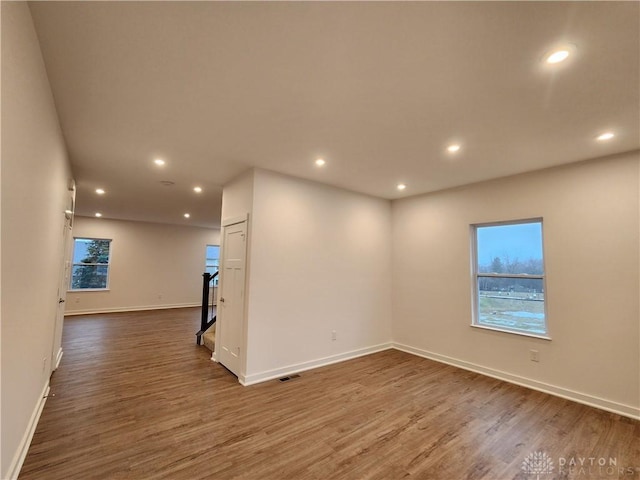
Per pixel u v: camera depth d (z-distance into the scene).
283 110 2.34
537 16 1.42
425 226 4.83
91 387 3.34
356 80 1.95
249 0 1.35
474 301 4.22
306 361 4.05
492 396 3.27
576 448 2.36
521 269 3.81
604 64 1.74
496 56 1.70
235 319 3.87
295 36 1.58
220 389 3.35
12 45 1.24
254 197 3.66
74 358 4.34
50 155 2.19
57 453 2.18
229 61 1.78
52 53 1.71
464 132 2.66
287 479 1.98
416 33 1.54
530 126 2.53
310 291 4.14
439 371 4.04
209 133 2.74
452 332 4.36
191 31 1.55
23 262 1.67
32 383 2.23
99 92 2.11
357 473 2.04
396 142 2.90
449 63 1.77
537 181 3.64
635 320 2.93
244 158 3.36
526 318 3.73
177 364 4.16
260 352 3.62
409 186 4.44
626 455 2.28
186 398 3.12
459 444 2.39
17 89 1.35
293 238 4.00
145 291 8.75
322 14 1.43
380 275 5.07
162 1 1.36
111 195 5.28
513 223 3.92
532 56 1.69
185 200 5.69
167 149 3.12
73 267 7.86
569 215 3.38
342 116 2.42
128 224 8.56
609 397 3.02
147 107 2.31
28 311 1.88
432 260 4.70
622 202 3.04
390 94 2.10
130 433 2.46
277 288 3.81
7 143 1.27
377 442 2.40
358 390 3.38
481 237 4.26
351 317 4.61
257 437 2.44
